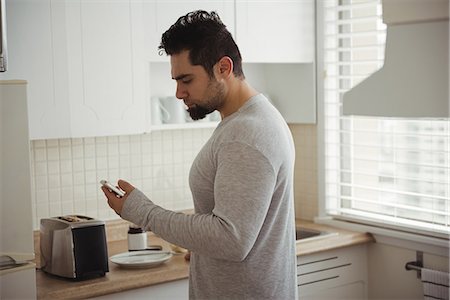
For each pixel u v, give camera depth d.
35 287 2.09
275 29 3.24
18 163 2.07
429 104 0.93
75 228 2.39
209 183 1.76
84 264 2.39
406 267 3.02
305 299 2.99
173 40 1.74
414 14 0.93
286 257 1.81
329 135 3.43
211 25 1.73
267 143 1.64
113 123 2.71
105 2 2.66
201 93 1.75
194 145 3.41
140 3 2.76
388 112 0.98
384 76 0.99
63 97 2.57
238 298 1.76
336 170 3.42
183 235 1.64
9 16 2.42
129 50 2.74
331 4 3.37
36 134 2.50
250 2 3.13
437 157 2.98
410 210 3.12
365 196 3.34
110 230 3.07
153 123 3.00
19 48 2.45
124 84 2.74
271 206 1.72
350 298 3.19
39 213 2.90
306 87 3.45
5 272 2.04
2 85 2.03
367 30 3.25
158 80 3.24
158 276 2.48
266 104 1.77
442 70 0.91
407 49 0.95
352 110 1.04
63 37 2.55
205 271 1.81
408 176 3.11
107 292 2.35
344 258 3.15
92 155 3.05
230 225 1.58
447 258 2.89
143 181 3.23
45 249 2.50
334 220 3.39
